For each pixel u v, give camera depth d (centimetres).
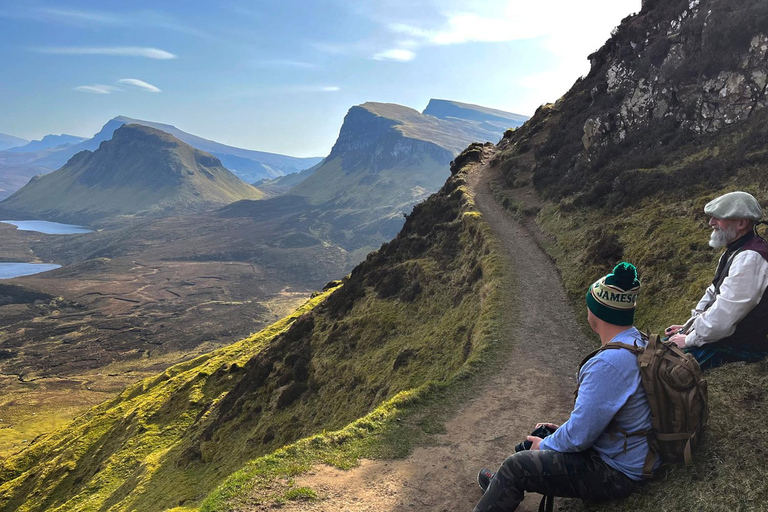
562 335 1669
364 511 636
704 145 2869
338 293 4619
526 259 2839
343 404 2908
